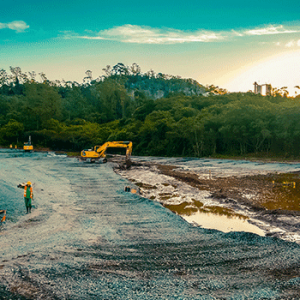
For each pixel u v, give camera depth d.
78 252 10.27
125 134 87.44
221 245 11.10
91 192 22.36
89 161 47.62
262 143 57.94
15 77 178.25
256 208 16.81
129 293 7.32
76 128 106.12
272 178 28.83
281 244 10.94
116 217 15.45
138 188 23.83
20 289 7.32
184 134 68.00
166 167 42.31
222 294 7.32
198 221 15.10
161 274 8.53
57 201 19.25
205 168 40.28
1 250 10.45
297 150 51.53
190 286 7.77
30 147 77.06
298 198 19.70
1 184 24.92
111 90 139.38
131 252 10.39
